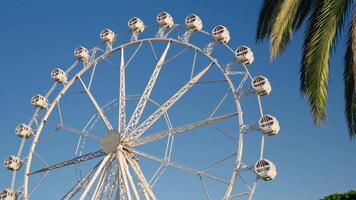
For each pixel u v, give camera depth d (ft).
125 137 114.01
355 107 60.13
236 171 103.50
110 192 111.55
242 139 106.52
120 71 123.03
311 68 53.01
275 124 103.76
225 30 122.31
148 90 119.03
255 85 109.91
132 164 113.19
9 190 124.16
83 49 135.44
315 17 54.54
